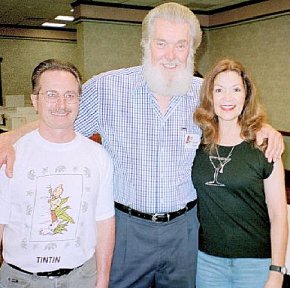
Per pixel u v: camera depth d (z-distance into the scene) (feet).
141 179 6.36
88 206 5.13
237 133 5.97
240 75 5.92
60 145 5.06
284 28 24.36
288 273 7.68
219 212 5.91
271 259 5.92
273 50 25.34
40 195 4.88
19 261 4.94
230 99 5.81
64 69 5.05
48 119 4.91
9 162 4.83
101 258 5.58
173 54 6.05
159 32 6.03
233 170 5.77
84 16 26.27
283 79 24.81
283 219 5.80
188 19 6.11
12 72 39.81
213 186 5.88
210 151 6.06
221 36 29.58
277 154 5.70
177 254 6.57
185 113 6.40
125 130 6.38
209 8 28.96
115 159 6.51
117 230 6.56
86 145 5.26
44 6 28.09
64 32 41.14
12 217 4.90
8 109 23.88
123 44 27.58
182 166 6.40
